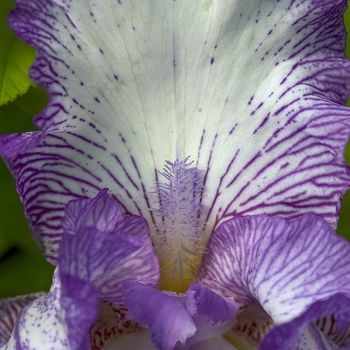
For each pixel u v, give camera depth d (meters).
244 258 0.19
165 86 0.19
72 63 0.19
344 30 0.19
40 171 0.19
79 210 0.18
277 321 0.17
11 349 0.18
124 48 0.19
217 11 0.19
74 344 0.16
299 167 0.19
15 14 0.18
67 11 0.18
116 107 0.19
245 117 0.19
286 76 0.19
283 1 0.19
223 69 0.19
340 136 0.19
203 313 0.19
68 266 0.17
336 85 0.19
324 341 0.19
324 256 0.17
